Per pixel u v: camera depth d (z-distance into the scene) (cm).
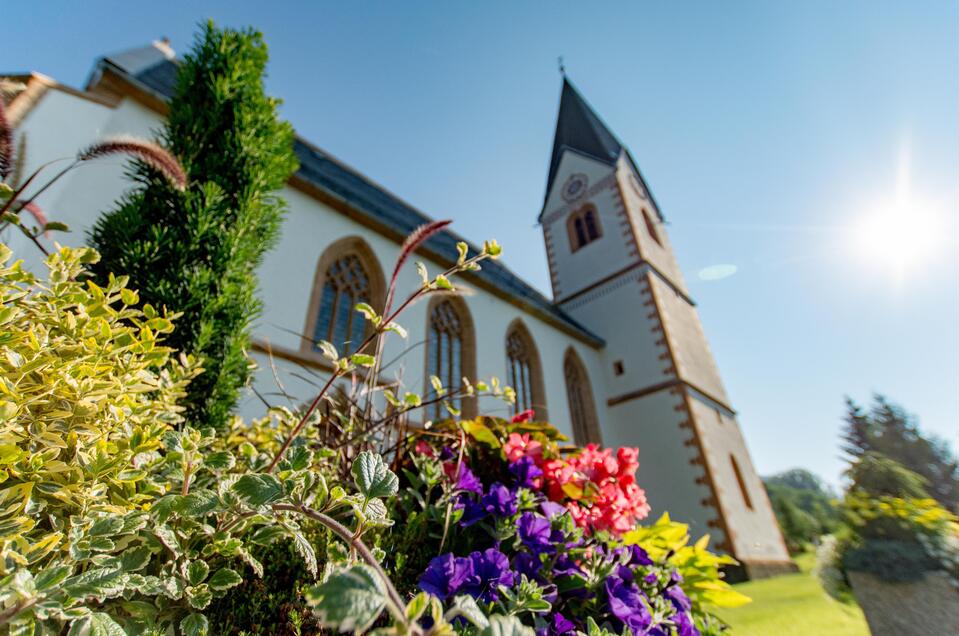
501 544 164
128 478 105
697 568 246
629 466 247
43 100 583
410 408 214
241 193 429
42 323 121
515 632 77
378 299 1012
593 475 231
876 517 358
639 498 244
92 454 104
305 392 732
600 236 2225
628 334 1897
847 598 375
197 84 489
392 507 174
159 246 342
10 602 71
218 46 510
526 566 146
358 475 96
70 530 91
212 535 110
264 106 509
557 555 157
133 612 95
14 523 80
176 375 182
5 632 66
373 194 1559
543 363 1505
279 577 137
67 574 76
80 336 120
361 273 1036
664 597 183
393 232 1117
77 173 588
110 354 124
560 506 211
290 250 875
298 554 138
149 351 137
